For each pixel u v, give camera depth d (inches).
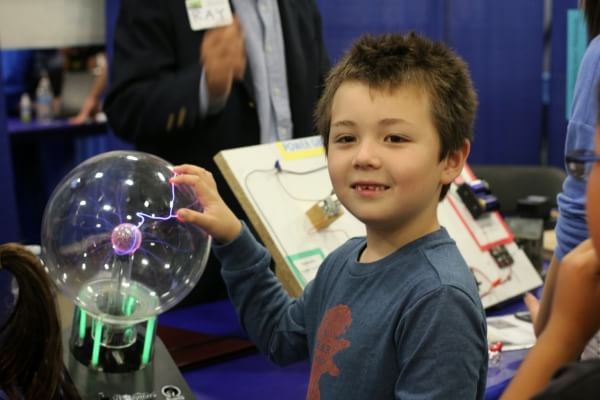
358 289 40.9
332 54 130.6
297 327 46.6
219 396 53.5
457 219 70.8
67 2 105.9
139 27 75.4
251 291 47.8
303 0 81.7
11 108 167.8
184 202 45.9
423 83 39.5
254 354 60.4
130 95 74.8
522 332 62.8
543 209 81.5
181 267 45.9
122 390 43.3
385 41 41.7
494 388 52.8
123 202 44.6
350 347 39.7
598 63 45.3
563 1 138.7
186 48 75.4
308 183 63.8
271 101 78.8
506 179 107.1
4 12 102.3
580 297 28.8
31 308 36.2
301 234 61.1
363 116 39.2
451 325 36.5
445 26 135.9
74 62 167.5
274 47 78.5
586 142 44.8
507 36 139.6
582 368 25.6
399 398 37.2
